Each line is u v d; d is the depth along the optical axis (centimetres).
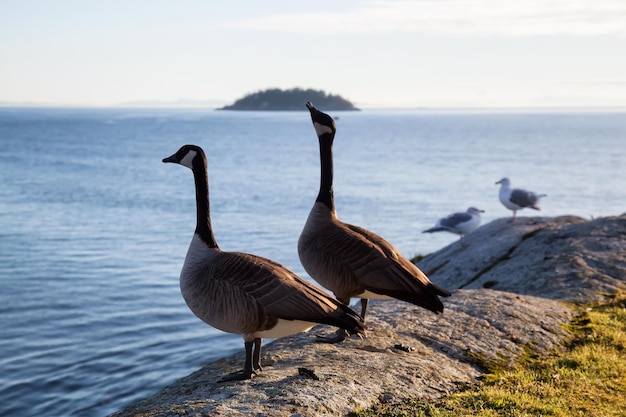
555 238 1625
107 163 10462
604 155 13000
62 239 4178
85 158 11469
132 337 2259
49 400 1739
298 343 909
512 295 1162
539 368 875
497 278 1453
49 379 1875
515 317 1036
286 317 683
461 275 1636
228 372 790
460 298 1127
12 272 3231
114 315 2519
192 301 725
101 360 2034
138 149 14288
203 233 761
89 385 1839
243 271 696
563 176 8781
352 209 5734
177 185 7606
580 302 1198
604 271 1369
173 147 15175
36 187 7156
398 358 838
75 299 2742
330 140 927
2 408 1686
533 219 1977
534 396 768
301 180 8231
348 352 853
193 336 2277
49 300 2720
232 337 2269
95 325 2391
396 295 821
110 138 19162
